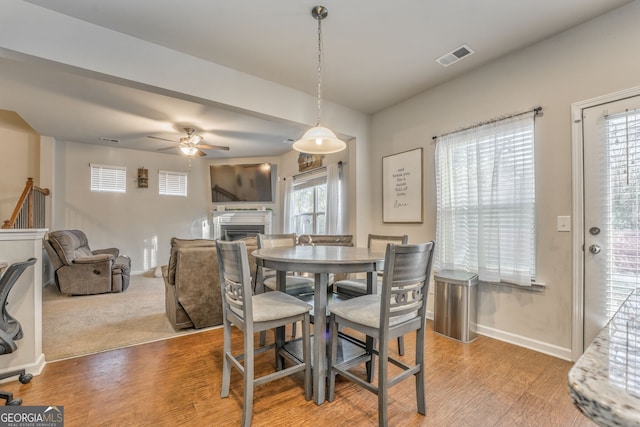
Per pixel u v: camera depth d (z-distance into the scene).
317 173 5.09
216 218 6.75
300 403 1.74
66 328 2.94
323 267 1.75
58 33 2.11
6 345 1.64
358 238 3.97
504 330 2.64
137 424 1.56
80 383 1.93
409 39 2.45
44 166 5.02
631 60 2.03
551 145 2.39
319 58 2.71
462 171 2.96
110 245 5.79
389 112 3.84
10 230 1.94
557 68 2.37
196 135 4.89
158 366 2.17
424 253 1.60
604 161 2.13
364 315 1.62
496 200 2.64
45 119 4.21
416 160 3.48
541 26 2.28
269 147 5.98
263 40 2.47
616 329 0.66
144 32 2.35
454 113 3.09
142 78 2.44
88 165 5.60
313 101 3.48
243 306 1.57
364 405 1.73
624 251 2.05
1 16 1.94
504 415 1.64
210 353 2.39
